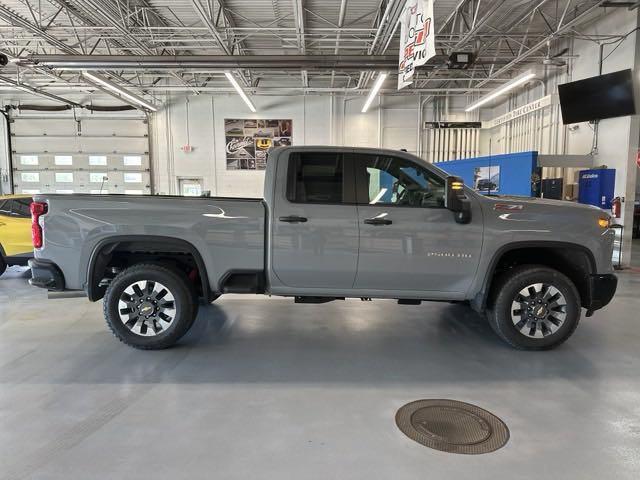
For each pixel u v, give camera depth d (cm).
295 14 823
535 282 377
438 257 371
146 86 1293
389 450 238
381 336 428
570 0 787
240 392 308
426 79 1220
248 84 1314
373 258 370
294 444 244
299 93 1408
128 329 378
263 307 531
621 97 797
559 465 226
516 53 1118
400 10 748
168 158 1444
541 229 371
